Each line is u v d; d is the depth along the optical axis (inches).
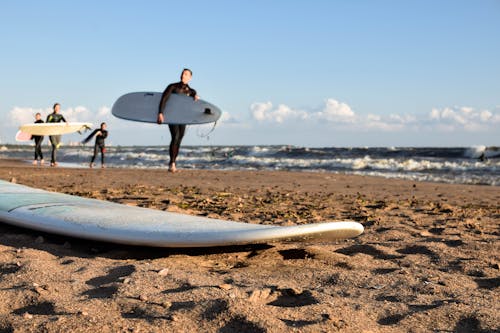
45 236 154.3
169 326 78.3
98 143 645.3
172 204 234.2
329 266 124.3
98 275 109.0
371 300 96.6
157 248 138.2
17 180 373.1
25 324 78.4
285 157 1381.6
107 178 409.1
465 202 287.1
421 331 81.0
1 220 159.3
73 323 78.4
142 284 101.0
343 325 80.1
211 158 1175.6
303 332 76.8
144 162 1107.9
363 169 835.4
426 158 1072.2
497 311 89.5
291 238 120.5
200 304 86.8
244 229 126.3
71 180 382.0
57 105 587.2
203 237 123.6
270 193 313.4
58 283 101.3
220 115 387.9
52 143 595.5
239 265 124.3
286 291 98.8
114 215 151.9
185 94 393.7
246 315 81.7
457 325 83.9
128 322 79.6
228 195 289.6
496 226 190.7
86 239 140.5
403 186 402.3
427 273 118.2
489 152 1055.6
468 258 133.9
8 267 113.7
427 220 202.4
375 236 165.5
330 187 377.7
